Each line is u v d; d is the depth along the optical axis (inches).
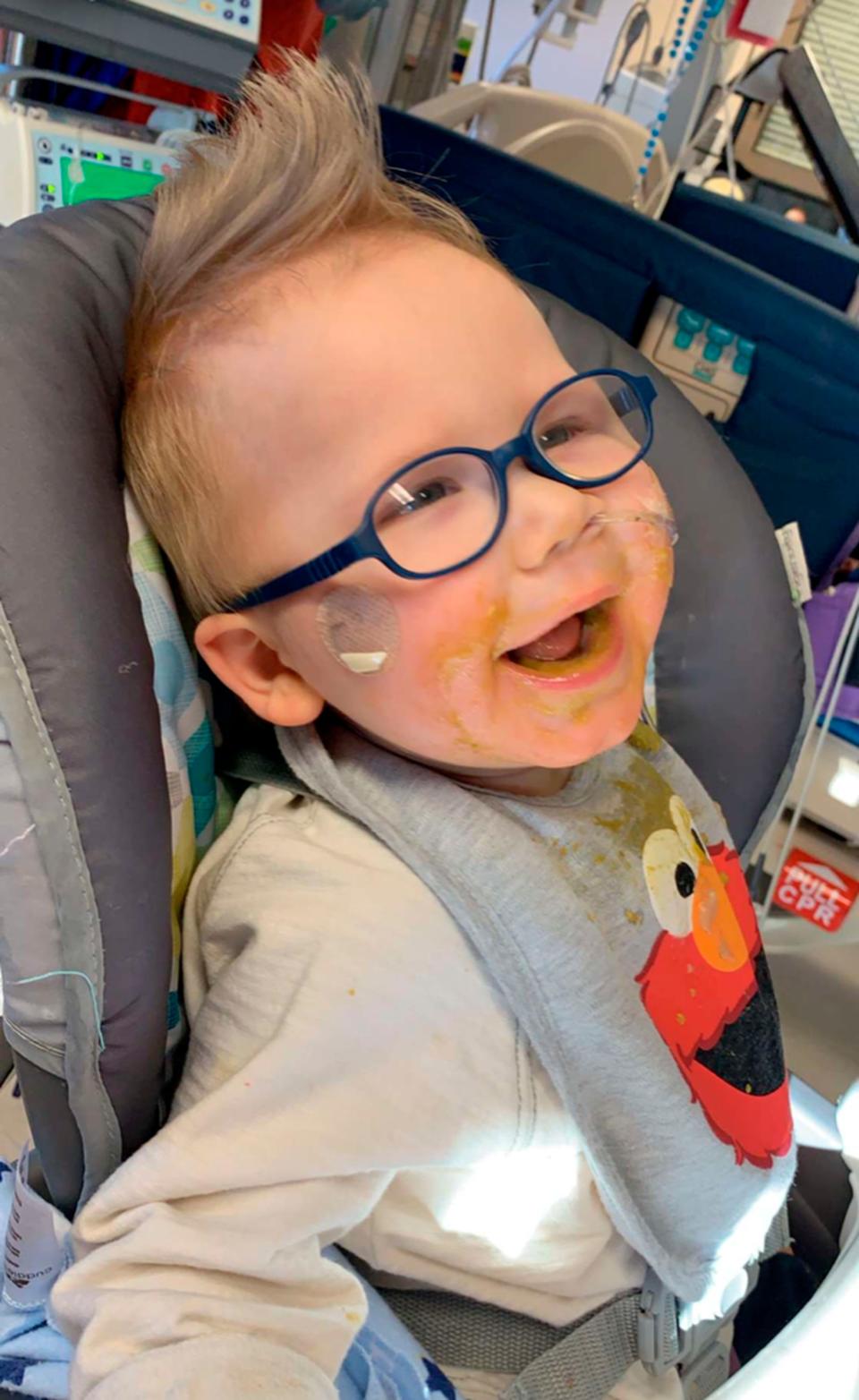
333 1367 20.1
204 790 25.9
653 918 26.4
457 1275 25.9
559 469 21.9
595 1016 23.9
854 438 37.7
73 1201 22.0
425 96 58.5
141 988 19.6
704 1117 25.7
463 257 22.8
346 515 20.7
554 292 42.4
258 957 22.7
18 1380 24.1
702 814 30.5
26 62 29.6
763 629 31.9
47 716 17.5
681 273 39.2
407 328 20.9
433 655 21.1
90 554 18.3
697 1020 26.6
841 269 51.8
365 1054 21.8
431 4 56.0
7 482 17.6
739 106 67.7
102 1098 20.1
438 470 20.8
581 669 22.2
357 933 22.6
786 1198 30.5
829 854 50.8
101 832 18.1
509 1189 24.6
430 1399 22.6
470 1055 23.0
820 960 52.6
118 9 25.4
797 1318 23.9
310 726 26.0
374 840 24.3
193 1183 19.9
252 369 21.0
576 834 26.1
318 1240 21.5
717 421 40.9
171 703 23.8
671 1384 27.2
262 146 24.5
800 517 40.5
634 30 57.6
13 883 17.9
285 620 22.4
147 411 22.5
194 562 23.4
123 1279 19.1
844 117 56.5
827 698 47.8
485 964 23.5
